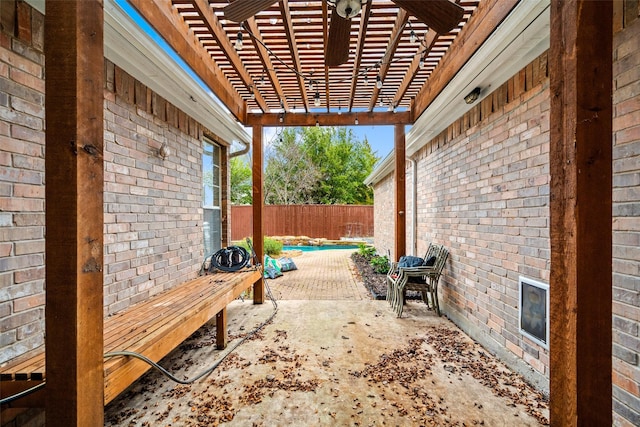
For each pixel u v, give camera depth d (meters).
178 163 3.24
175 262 3.15
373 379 2.28
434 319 3.63
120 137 2.36
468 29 2.42
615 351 1.54
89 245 1.07
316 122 4.28
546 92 2.13
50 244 1.02
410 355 2.68
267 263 6.57
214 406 1.98
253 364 2.54
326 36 2.48
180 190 3.28
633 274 1.45
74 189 1.02
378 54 2.89
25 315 1.55
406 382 2.24
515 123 2.47
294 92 3.77
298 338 3.08
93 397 1.09
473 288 3.10
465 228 3.30
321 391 2.13
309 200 17.92
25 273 1.55
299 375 2.35
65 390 1.02
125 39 2.02
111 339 1.72
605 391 1.04
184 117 3.37
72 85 1.01
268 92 3.78
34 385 1.39
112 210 2.27
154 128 2.81
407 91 3.82
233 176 17.41
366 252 8.98
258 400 2.04
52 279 1.03
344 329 3.31
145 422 1.83
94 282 1.09
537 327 2.19
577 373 1.04
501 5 1.99
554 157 1.13
